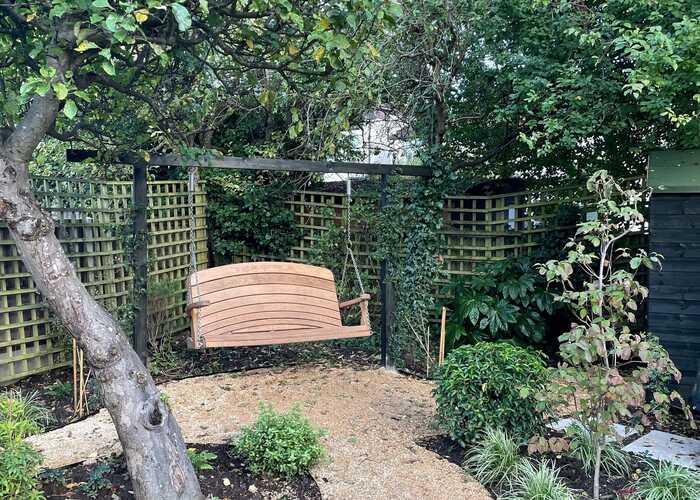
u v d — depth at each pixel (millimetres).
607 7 4770
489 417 3619
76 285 2625
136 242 4945
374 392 4934
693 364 4660
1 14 2896
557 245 6363
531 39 5520
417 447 3775
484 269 6367
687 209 4660
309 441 3395
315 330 5164
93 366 2629
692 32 3885
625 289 3109
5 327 4754
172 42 2910
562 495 3018
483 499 3115
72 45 2549
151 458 2639
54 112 2619
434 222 6137
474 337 5906
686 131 4594
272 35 3250
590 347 3053
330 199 7316
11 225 2514
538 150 5156
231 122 7938
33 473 2578
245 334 5008
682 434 4160
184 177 7344
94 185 5527
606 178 3355
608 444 3471
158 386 4926
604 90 4988
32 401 4352
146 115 4383
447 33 6035
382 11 2914
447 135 6609
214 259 7824
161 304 5914
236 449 3441
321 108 6453
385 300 5805
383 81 6008
